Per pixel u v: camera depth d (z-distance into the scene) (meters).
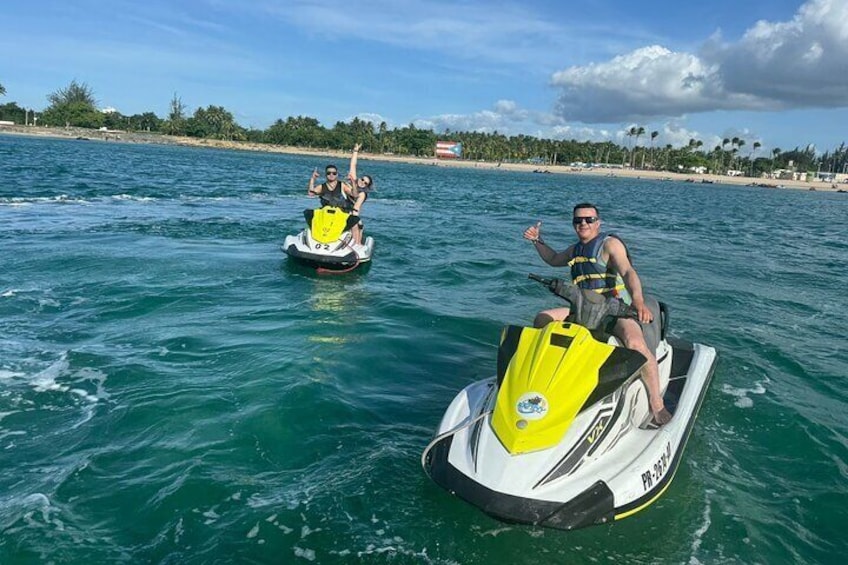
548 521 3.67
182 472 4.31
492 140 171.12
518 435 3.96
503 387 4.33
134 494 4.05
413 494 4.22
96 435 4.79
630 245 18.22
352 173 12.58
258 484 4.24
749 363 7.41
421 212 24.73
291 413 5.29
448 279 11.30
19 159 39.03
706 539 3.95
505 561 3.64
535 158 172.38
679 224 26.83
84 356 6.37
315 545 3.66
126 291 9.03
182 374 6.02
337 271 11.23
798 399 6.37
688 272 13.79
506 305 9.60
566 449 3.94
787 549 3.91
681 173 163.00
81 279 9.60
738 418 5.82
